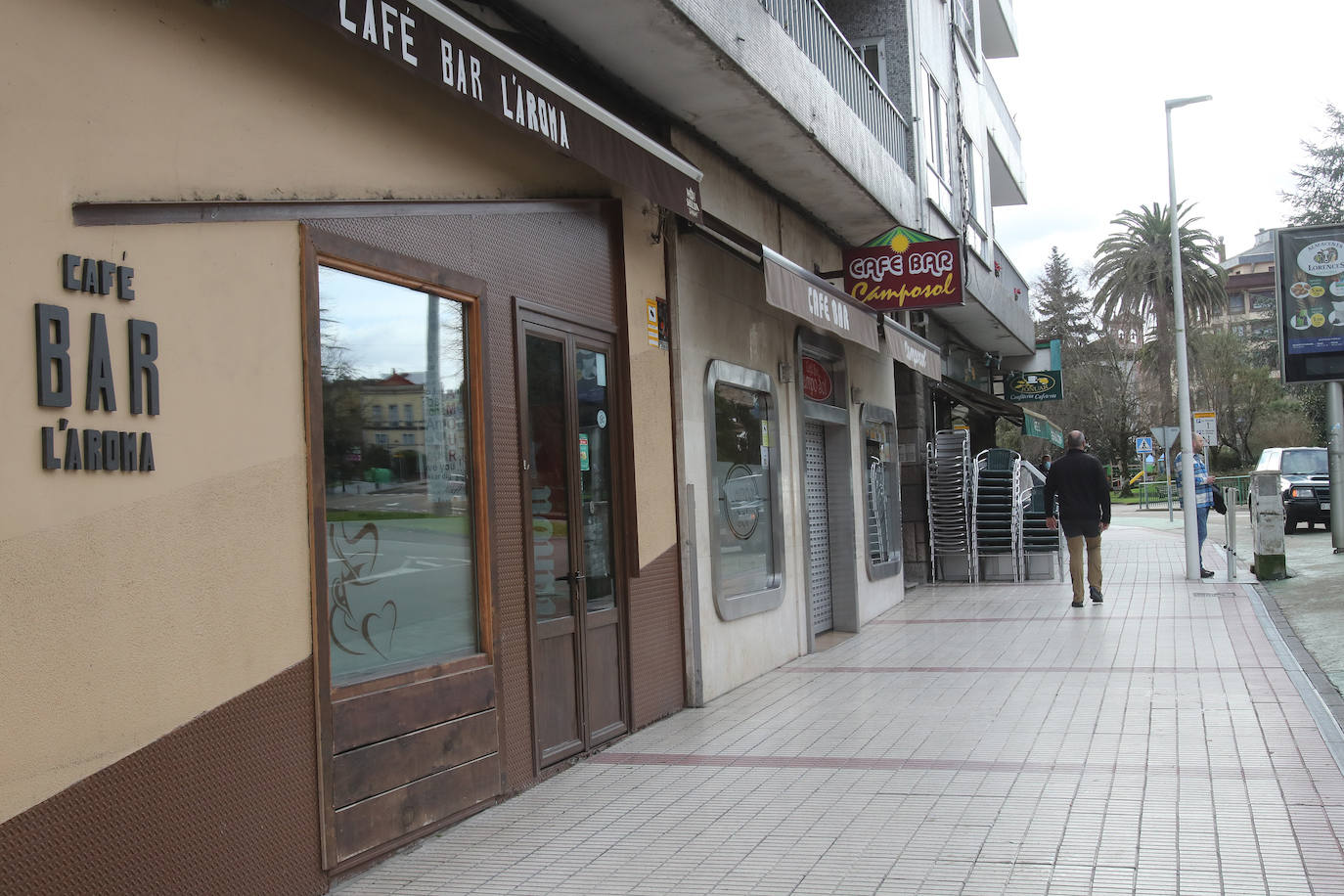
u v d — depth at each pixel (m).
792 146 9.91
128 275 3.82
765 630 10.20
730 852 4.97
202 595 4.07
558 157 7.15
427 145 5.73
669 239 8.64
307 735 4.56
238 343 4.32
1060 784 5.78
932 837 5.02
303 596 4.59
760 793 5.94
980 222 20.59
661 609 8.21
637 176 7.09
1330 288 17.11
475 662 5.81
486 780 5.81
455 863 4.96
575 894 4.53
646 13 7.00
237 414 4.29
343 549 4.97
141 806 3.76
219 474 4.18
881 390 15.48
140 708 3.78
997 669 9.41
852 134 11.10
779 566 10.62
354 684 4.89
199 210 4.16
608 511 7.64
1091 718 7.28
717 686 8.98
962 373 24.03
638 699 7.76
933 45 16.81
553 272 6.95
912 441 18.41
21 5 3.51
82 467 3.60
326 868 4.61
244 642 4.25
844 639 12.30
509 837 5.33
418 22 4.97
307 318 4.70
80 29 3.72
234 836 4.15
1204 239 44.84
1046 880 4.39
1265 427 53.41
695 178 8.03
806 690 9.07
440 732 5.45
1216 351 53.91
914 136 15.04
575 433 7.09
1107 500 13.34
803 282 8.86
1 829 3.28
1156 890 4.22
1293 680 8.19
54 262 3.55
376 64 5.32
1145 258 44.78
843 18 15.32
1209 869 4.43
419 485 5.54
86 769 3.56
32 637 3.40
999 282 21.64
